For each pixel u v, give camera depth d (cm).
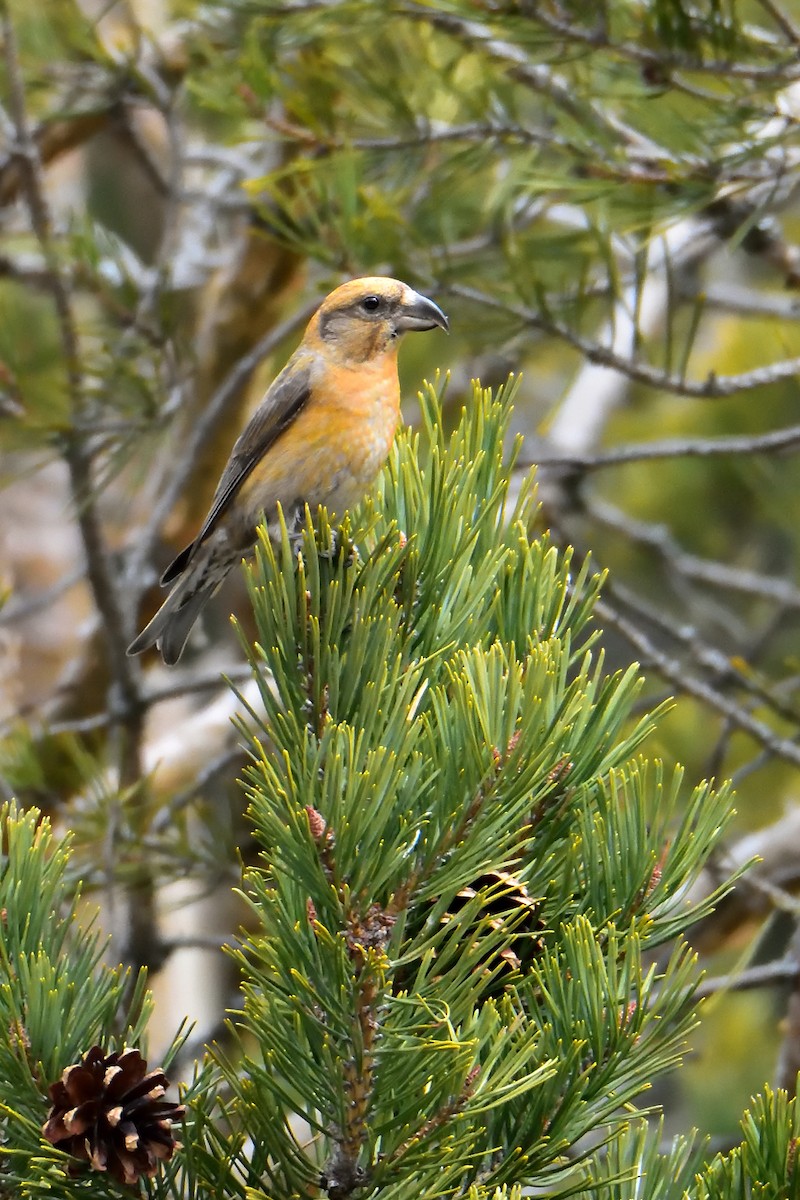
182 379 1098
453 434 593
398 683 517
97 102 1237
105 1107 459
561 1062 456
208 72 1016
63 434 1055
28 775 1025
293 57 1071
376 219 948
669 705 519
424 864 459
